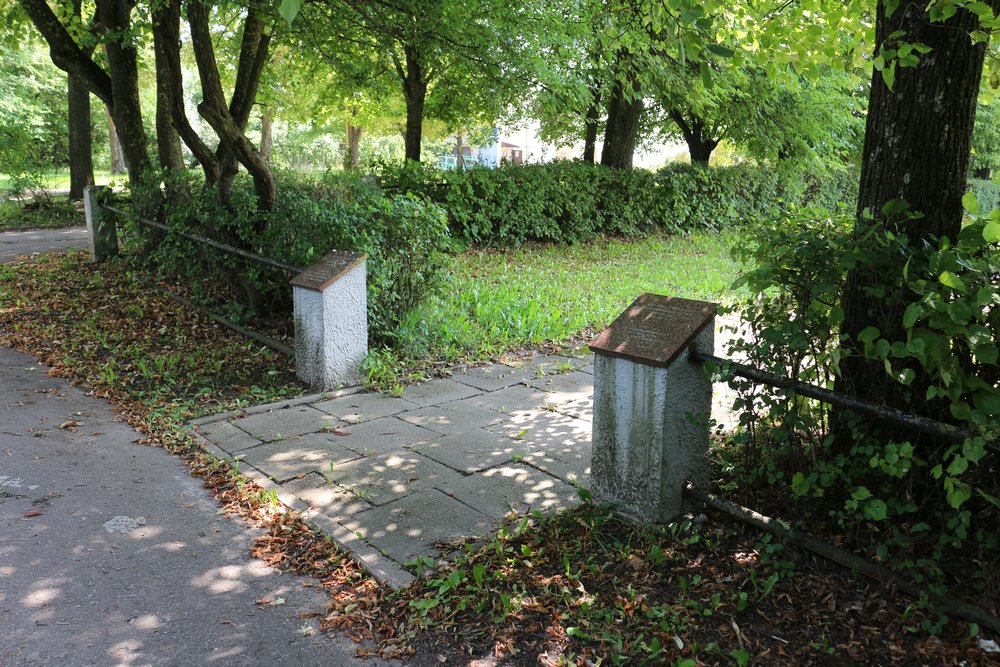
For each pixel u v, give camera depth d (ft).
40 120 85.61
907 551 10.80
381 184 46.98
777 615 10.78
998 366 10.65
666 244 54.49
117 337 26.50
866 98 58.29
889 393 11.58
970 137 11.82
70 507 14.39
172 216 31.22
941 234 11.77
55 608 11.19
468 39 36.01
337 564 12.50
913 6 11.46
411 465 16.42
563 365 24.14
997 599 10.28
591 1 36.68
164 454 17.13
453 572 11.84
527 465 16.43
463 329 27.09
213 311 29.48
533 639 10.50
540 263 44.32
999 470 10.77
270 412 19.93
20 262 42.16
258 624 10.94
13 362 23.98
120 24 38.01
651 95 51.80
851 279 11.92
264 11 30.96
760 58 18.31
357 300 21.99
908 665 9.70
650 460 12.97
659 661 9.97
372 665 10.09
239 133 25.43
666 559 12.22
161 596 11.58
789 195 67.15
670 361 12.32
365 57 46.06
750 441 12.98
